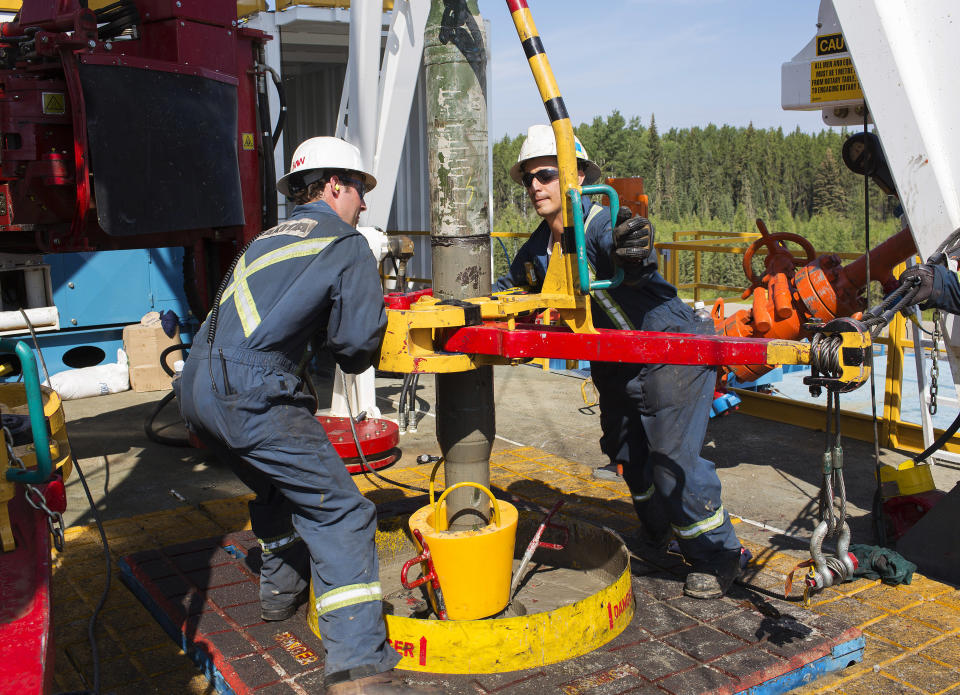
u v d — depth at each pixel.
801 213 62.75
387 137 5.62
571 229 2.80
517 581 3.27
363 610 2.72
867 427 5.88
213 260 5.44
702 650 2.88
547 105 2.71
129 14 4.95
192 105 4.61
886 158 3.64
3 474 2.51
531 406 7.15
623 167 64.25
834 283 4.52
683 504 3.30
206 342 2.82
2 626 2.20
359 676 2.62
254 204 5.88
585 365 8.45
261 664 2.86
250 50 5.69
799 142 63.00
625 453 3.85
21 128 4.14
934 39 3.51
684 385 3.25
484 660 2.76
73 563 3.98
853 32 3.65
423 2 5.50
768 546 4.05
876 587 3.61
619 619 3.03
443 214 3.09
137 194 4.30
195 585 3.51
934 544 3.71
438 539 2.92
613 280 2.79
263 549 3.17
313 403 2.88
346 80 5.64
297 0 8.00
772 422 6.49
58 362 7.65
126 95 4.24
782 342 2.53
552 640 2.81
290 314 2.68
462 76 3.00
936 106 3.54
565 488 4.98
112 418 6.87
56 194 4.35
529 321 3.69
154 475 5.42
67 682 2.96
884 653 3.07
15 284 7.37
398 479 5.17
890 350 5.64
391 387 8.02
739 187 63.50
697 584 3.30
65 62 4.02
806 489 4.93
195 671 3.03
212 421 2.69
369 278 2.75
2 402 3.56
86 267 7.50
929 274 2.94
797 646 2.90
